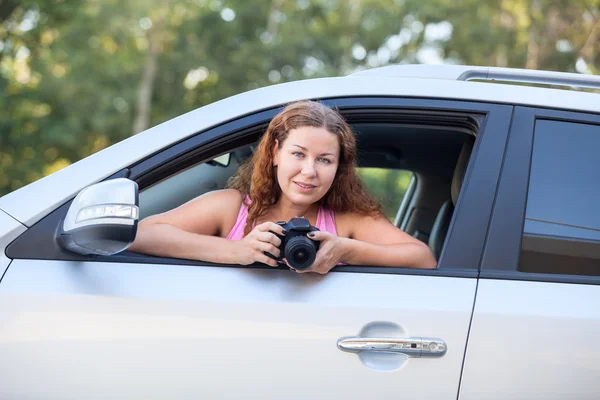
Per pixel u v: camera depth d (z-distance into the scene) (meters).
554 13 23.11
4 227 1.80
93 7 22.89
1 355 1.73
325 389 1.74
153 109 25.44
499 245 1.85
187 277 1.80
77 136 21.25
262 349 1.74
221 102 1.98
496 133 1.95
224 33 25.36
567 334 1.76
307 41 24.64
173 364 1.73
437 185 3.06
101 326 1.74
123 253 1.84
